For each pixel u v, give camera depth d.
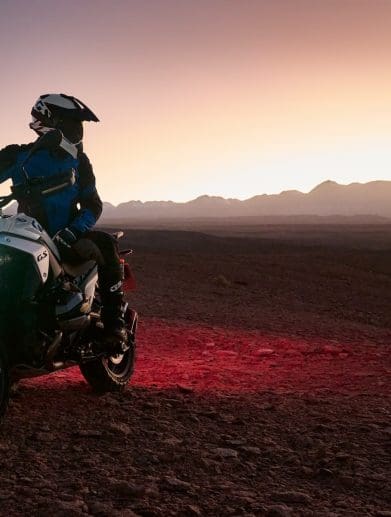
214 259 34.72
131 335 6.14
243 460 4.46
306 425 5.39
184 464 4.29
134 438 4.77
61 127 5.19
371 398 6.53
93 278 5.37
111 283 5.58
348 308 19.16
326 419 5.55
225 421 5.41
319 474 4.22
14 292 4.48
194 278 22.55
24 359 4.57
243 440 4.86
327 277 29.12
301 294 21.38
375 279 30.89
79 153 5.29
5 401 4.34
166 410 5.67
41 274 4.64
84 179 5.28
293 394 6.63
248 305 17.19
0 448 4.31
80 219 5.17
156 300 16.05
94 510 3.43
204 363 8.75
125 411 5.52
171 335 11.24
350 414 5.79
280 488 3.97
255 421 5.45
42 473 3.96
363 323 16.44
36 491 3.64
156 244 160.62
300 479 4.16
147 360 8.75
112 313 5.61
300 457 4.56
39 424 4.94
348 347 10.86
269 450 4.66
